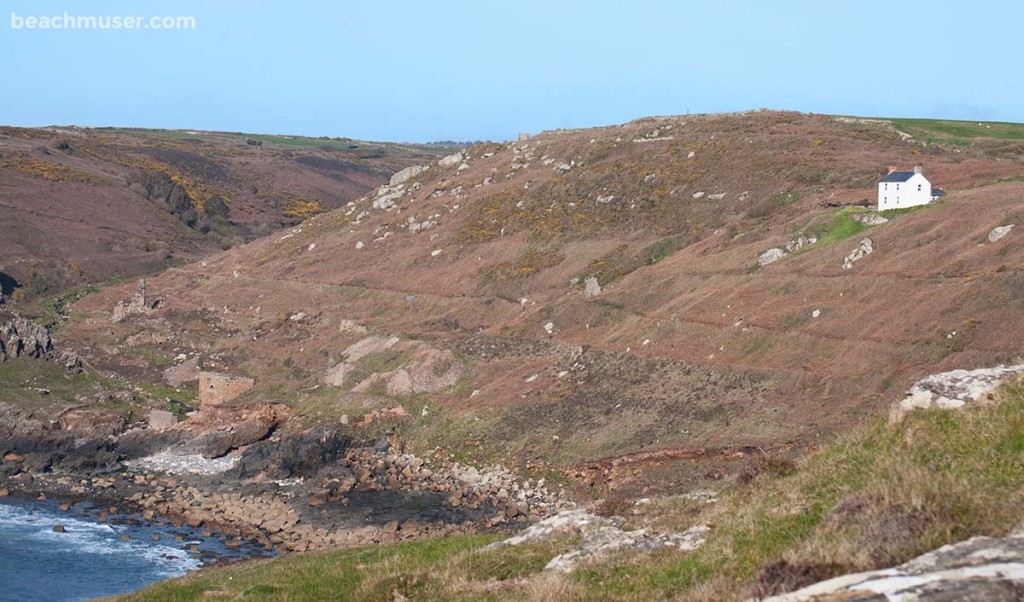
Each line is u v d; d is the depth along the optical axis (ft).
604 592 58.44
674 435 199.00
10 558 163.94
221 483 222.69
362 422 250.37
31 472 228.02
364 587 73.67
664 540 65.51
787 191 343.05
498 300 338.75
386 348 297.12
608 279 323.98
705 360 228.63
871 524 50.60
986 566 41.22
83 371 299.58
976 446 56.70
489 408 242.17
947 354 185.16
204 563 162.91
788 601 43.37
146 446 248.93
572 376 245.45
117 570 158.71
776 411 193.26
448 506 198.29
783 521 58.59
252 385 291.99
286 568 91.25
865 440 64.28
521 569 69.56
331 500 205.87
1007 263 208.23
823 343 211.00
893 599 39.65
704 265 295.69
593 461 200.95
